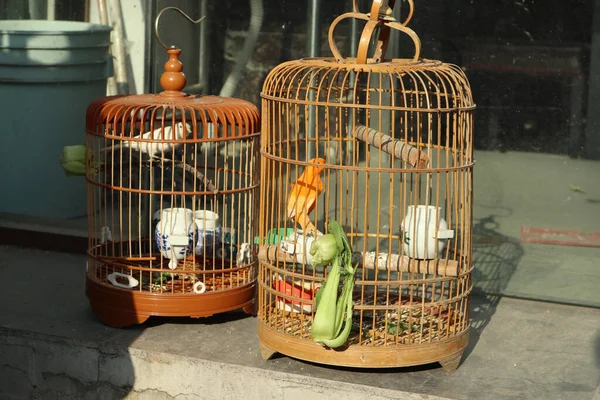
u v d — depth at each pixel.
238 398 3.87
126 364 4.02
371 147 4.87
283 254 3.84
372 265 3.72
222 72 5.08
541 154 4.63
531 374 3.86
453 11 4.63
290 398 3.78
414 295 4.64
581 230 4.64
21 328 4.20
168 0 5.08
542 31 4.51
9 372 4.23
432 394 3.62
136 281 4.20
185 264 4.60
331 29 3.83
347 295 3.66
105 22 5.35
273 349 3.85
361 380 3.72
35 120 5.46
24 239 5.47
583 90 4.50
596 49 4.43
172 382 3.97
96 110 4.20
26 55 5.38
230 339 4.15
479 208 4.80
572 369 3.92
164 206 5.20
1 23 5.50
